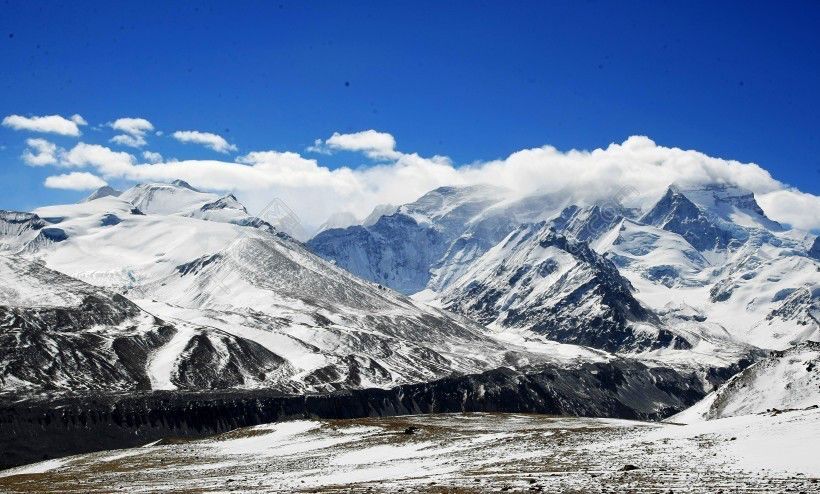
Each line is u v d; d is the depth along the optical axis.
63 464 150.62
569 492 71.62
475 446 125.56
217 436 176.88
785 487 66.75
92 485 111.31
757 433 96.50
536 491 73.69
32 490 105.81
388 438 147.12
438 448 128.62
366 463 120.19
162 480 114.69
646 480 76.44
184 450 157.62
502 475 89.94
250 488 95.38
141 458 148.88
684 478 75.75
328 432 163.00
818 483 67.69
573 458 99.38
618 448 103.12
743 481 71.44
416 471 104.50
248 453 146.62
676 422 193.38
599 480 78.81
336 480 100.56
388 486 86.19
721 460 84.19
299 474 111.38
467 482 85.19
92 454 165.00
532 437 126.62
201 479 113.12
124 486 107.50
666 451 94.81
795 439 89.31
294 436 162.75
